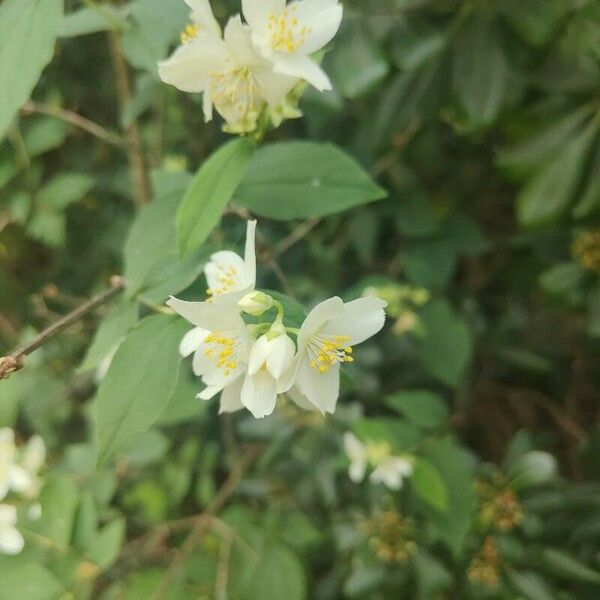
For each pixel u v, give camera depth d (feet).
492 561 1.12
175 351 0.69
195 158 1.38
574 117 1.03
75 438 1.49
